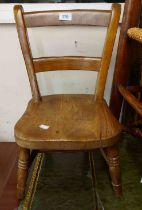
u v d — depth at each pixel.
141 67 1.28
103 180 1.10
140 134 1.17
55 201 1.00
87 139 0.81
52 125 0.88
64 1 1.20
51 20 1.04
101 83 1.06
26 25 1.02
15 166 1.24
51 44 1.22
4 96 1.35
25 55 1.03
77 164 1.22
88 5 1.17
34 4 1.18
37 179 1.11
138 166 1.19
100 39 1.21
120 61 1.16
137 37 0.95
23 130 0.85
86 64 1.08
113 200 1.00
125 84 1.22
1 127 1.43
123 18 1.10
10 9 1.15
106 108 1.01
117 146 0.91
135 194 1.03
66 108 1.00
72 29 1.19
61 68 1.09
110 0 1.19
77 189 1.06
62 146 0.81
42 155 1.28
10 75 1.29
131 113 1.39
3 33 1.19
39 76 1.29
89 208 0.96
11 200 1.02
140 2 1.09
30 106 1.02
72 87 1.33
